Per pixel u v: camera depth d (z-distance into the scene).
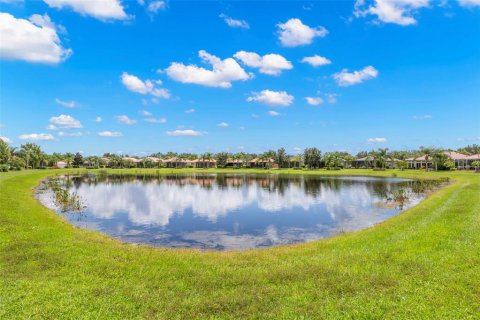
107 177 97.88
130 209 37.91
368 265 13.82
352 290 11.45
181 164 178.25
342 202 42.59
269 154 163.88
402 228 21.64
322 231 26.77
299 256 16.16
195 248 21.78
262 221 30.94
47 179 79.88
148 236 25.17
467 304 10.19
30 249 16.25
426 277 12.28
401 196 42.75
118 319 9.62
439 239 17.39
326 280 12.30
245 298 10.95
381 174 97.12
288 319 9.65
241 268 14.17
